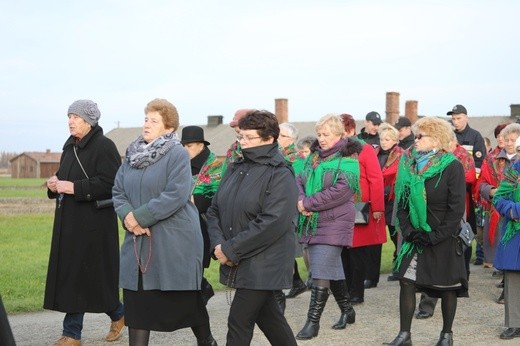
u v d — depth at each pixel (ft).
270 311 18.12
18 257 44.39
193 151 25.18
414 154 22.04
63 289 21.85
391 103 206.69
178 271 18.58
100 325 26.05
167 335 24.54
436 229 21.31
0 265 40.34
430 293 22.68
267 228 17.15
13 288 32.86
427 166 21.47
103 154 22.29
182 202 18.63
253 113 17.99
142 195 18.94
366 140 37.99
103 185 22.02
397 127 38.65
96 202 22.15
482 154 36.68
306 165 25.07
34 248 49.75
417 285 21.81
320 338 23.94
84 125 22.48
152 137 19.42
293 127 29.32
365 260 29.58
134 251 18.67
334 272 24.03
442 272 21.57
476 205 38.11
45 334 24.56
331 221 23.76
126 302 18.81
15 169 350.02
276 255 17.53
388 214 34.37
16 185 206.59
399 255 22.21
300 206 23.82
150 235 18.61
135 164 19.20
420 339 24.00
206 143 25.63
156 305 18.57
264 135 17.88
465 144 36.70
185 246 18.75
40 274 37.22
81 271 21.93
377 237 28.96
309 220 23.82
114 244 22.53
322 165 24.03
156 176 18.89
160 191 18.84
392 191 34.06
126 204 19.03
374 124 37.78
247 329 17.52
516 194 23.45
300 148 34.14
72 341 22.21
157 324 18.57
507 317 24.17
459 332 24.99
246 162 18.20
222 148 216.95
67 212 22.17
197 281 18.99
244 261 17.44
